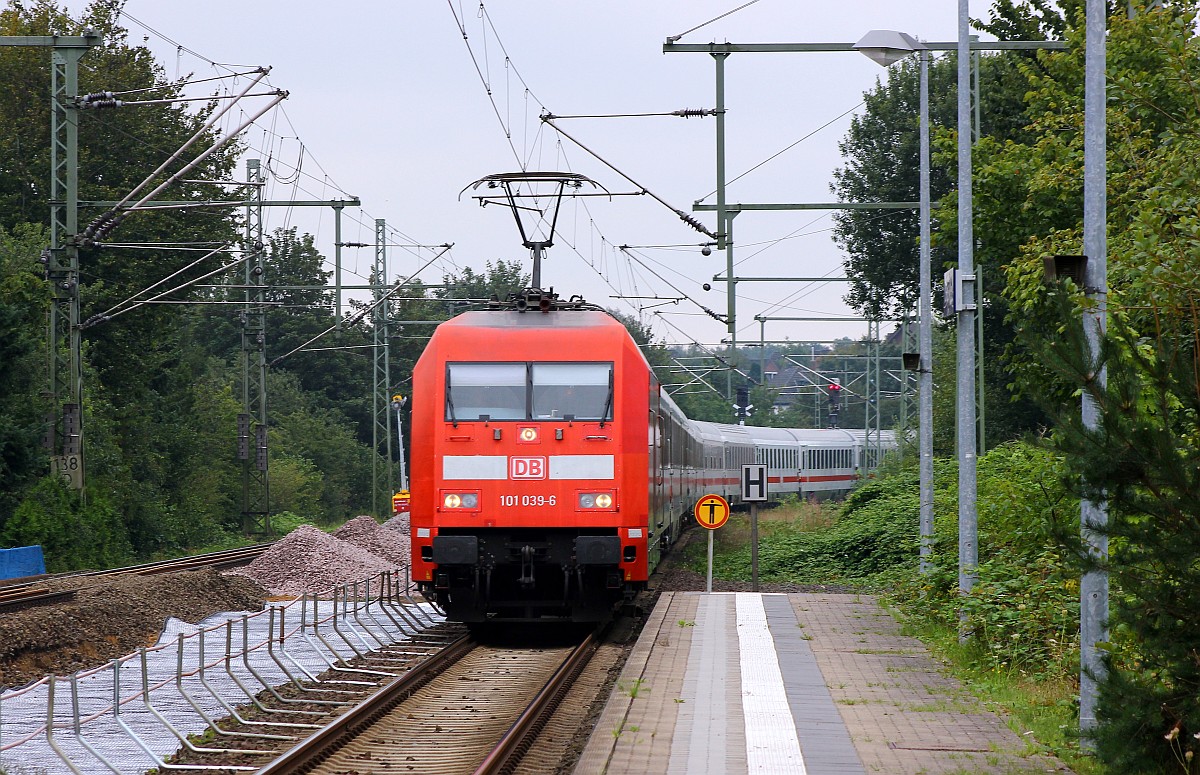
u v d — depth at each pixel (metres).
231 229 102.19
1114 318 26.33
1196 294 22.75
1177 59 32.47
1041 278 36.06
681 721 23.09
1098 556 18.02
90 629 37.75
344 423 170.25
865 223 106.31
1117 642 20.19
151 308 98.62
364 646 36.47
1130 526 17.53
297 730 24.77
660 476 44.94
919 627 35.00
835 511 87.56
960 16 32.56
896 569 56.34
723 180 51.94
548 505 36.28
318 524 133.62
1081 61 43.88
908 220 105.50
